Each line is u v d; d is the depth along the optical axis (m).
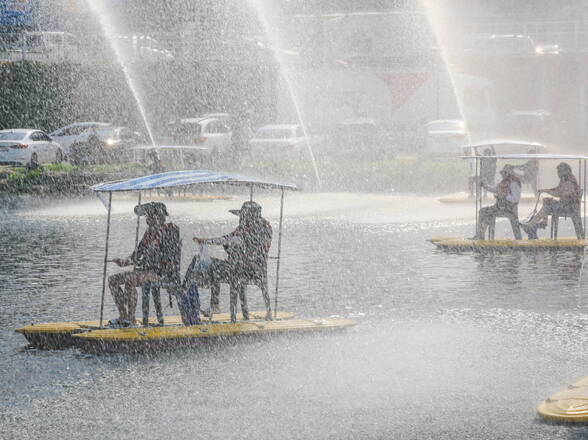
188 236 39.91
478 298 25.95
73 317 23.73
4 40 79.06
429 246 36.44
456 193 61.38
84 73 81.06
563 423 15.70
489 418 16.02
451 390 17.59
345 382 18.06
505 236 39.69
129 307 21.00
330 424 15.77
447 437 15.14
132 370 18.91
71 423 15.85
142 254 21.09
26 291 27.33
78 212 50.09
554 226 36.16
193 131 71.25
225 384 17.94
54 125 79.94
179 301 21.23
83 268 31.55
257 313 23.25
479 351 20.34
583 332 21.98
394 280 28.94
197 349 20.38
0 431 15.50
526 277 29.09
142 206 21.14
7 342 21.27
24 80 78.38
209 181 20.56
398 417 16.08
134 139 74.50
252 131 84.56
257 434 15.28
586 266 31.06
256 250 21.78
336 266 31.73
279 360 19.58
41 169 62.47
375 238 39.00
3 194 60.16
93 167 65.38
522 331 22.12
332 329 21.86
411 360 19.61
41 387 17.81
